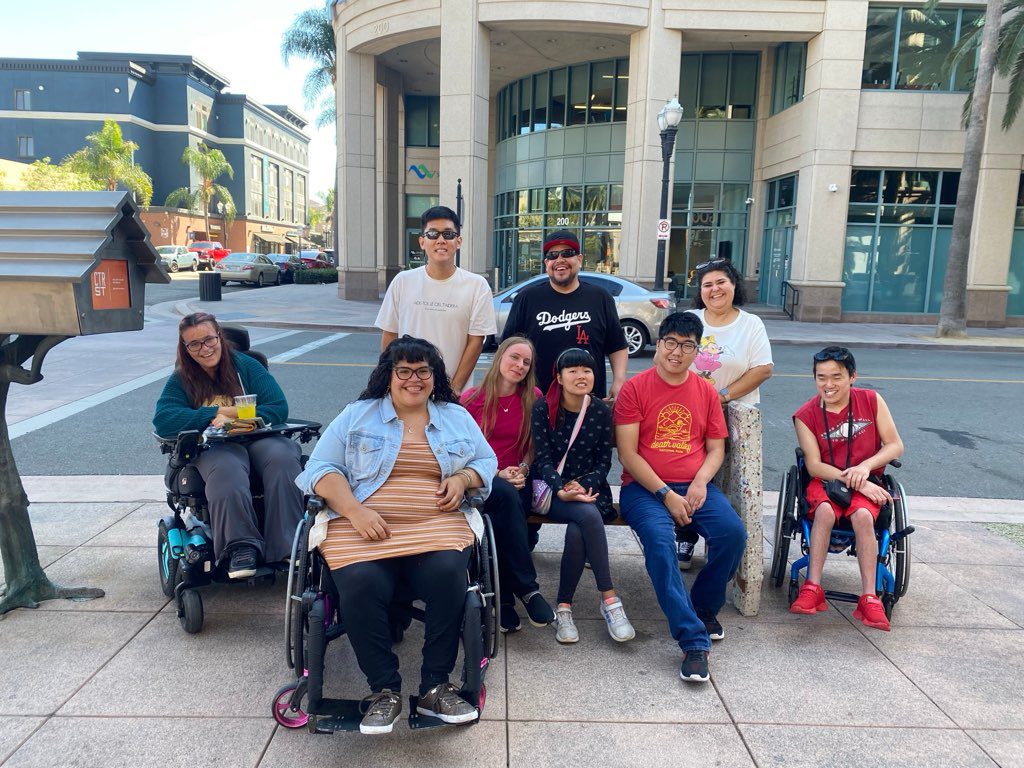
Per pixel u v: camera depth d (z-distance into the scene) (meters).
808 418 4.04
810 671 3.24
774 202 22.53
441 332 4.20
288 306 20.86
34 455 6.28
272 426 3.87
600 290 4.30
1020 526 5.15
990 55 15.94
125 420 7.48
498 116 28.78
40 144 59.81
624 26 19.17
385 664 2.64
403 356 2.96
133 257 3.46
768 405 9.02
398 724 2.81
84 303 3.11
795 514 4.16
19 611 3.59
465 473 3.01
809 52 19.55
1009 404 9.50
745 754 2.66
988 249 19.66
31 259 3.06
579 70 24.45
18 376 3.42
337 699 2.67
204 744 2.64
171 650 3.27
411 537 2.78
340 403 8.45
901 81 19.20
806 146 19.73
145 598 3.76
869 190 19.81
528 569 3.52
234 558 3.29
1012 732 2.82
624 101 23.73
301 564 2.77
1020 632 3.63
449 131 19.89
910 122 19.20
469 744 2.69
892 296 20.31
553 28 19.56
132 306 3.47
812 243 19.62
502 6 19.14
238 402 3.63
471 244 20.17
